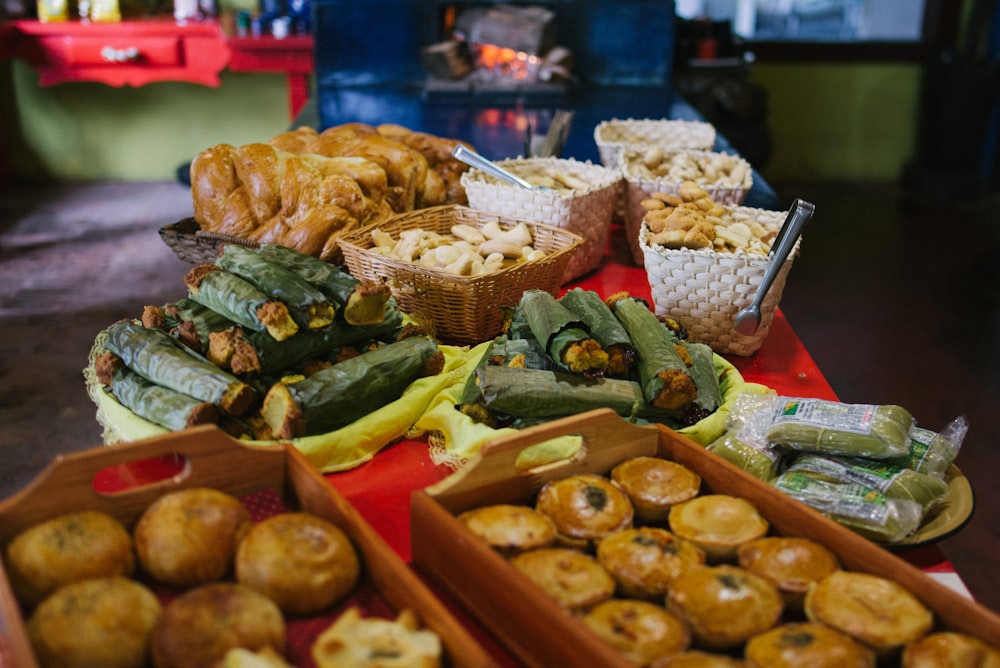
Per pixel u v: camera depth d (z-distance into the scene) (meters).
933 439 1.28
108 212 5.80
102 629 0.84
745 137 5.51
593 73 4.95
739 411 1.39
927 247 5.66
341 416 1.33
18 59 5.62
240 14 5.54
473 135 4.11
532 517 1.05
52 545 0.94
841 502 1.14
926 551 1.16
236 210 2.08
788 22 6.99
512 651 0.94
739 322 1.57
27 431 3.29
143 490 1.06
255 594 0.89
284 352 1.36
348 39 4.85
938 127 6.63
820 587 0.95
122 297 4.47
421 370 1.44
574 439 1.28
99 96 6.27
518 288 1.69
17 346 3.93
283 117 6.44
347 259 1.80
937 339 4.39
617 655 0.79
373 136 2.38
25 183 6.41
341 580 0.94
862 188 6.95
